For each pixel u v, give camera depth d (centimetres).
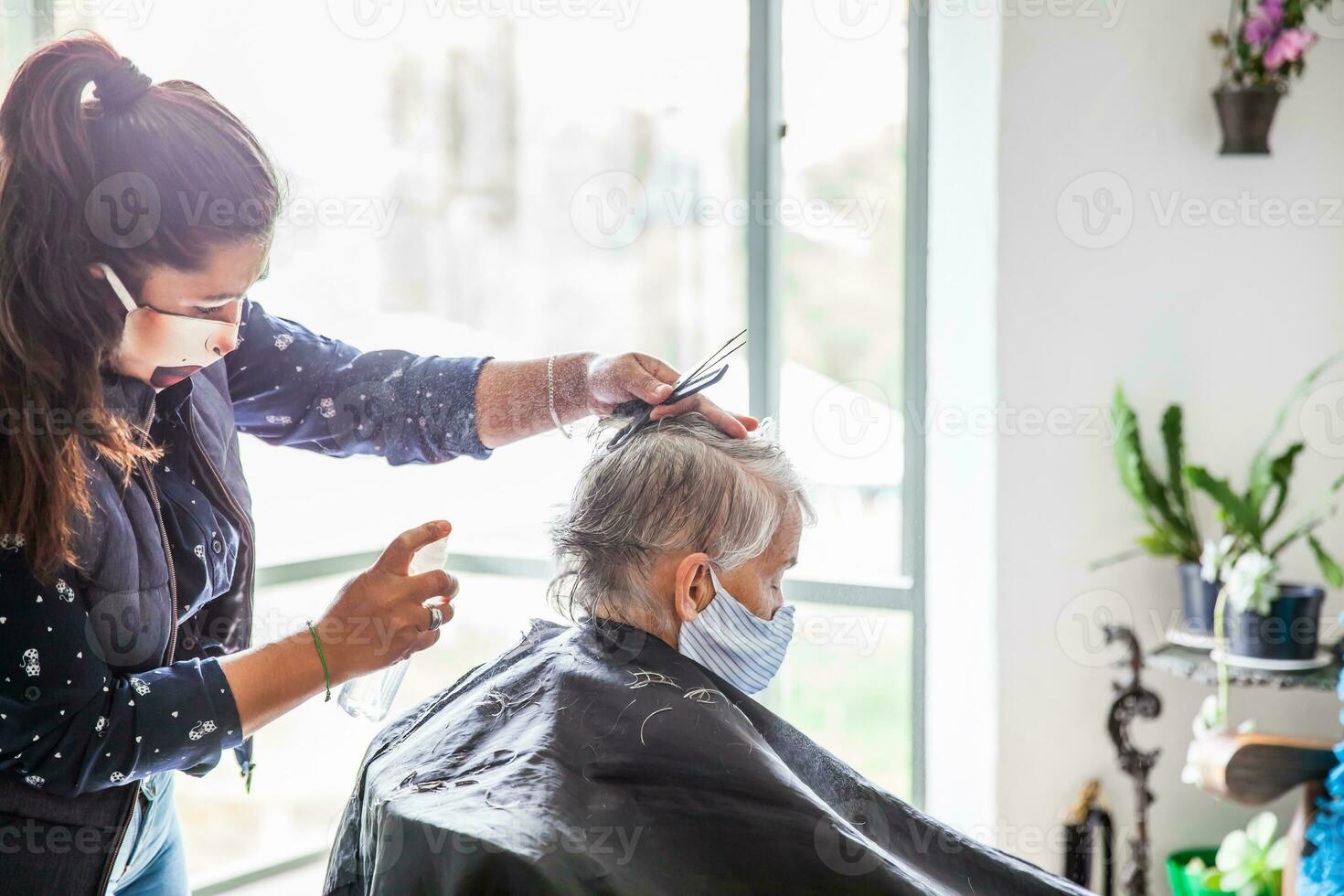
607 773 91
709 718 95
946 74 202
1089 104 190
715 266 229
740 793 90
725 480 104
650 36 225
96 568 98
